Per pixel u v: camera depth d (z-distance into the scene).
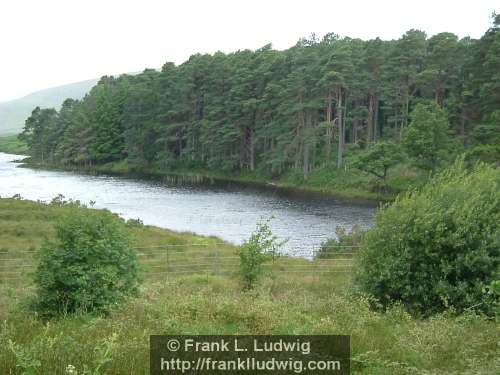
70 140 122.50
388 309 12.25
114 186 74.88
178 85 105.31
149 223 43.41
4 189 67.62
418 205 13.87
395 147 61.12
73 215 11.23
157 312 9.19
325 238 36.28
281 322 8.59
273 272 19.78
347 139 91.38
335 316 9.79
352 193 64.50
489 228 12.90
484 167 15.91
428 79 73.69
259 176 87.75
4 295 12.88
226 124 94.44
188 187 74.81
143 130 109.31
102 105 122.88
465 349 7.22
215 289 15.82
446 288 12.62
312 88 77.94
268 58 92.25
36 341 6.77
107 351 5.45
